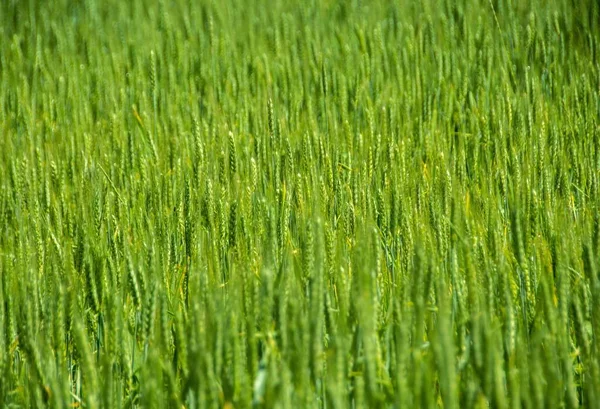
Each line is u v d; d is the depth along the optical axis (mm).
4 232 3381
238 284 2885
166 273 3148
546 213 3277
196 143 3650
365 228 3045
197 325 2734
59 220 3344
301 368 2672
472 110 4145
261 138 3717
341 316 2760
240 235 3229
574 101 4133
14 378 2920
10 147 3955
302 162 3582
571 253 3031
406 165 3555
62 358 2861
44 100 4281
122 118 4203
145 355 2906
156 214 3393
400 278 3037
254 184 3506
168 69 4531
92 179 3693
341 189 3377
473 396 2656
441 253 3119
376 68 4496
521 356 2697
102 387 2746
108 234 3354
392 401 2766
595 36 4543
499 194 3443
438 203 3172
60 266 3096
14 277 2963
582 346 2807
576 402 2744
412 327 2836
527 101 4117
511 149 3689
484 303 2842
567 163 3658
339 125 4207
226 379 2707
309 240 2996
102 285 3037
